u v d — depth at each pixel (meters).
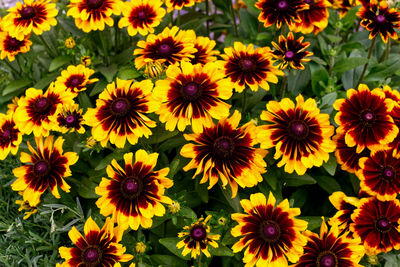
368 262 0.77
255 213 0.72
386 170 0.76
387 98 0.77
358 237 0.74
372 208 0.76
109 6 0.84
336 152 0.78
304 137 0.74
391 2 0.89
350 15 0.99
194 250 0.71
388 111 0.75
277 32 1.00
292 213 0.72
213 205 0.82
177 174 0.83
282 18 0.83
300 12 0.91
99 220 0.76
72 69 0.82
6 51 0.88
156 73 0.75
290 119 0.74
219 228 0.75
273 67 0.78
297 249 0.71
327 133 0.74
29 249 0.83
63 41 0.89
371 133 0.75
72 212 0.80
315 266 0.74
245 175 0.73
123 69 0.85
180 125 0.72
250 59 0.78
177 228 0.81
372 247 0.75
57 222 0.80
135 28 0.83
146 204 0.72
